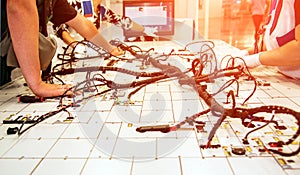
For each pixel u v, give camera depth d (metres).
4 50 0.91
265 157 0.49
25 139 0.59
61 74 1.04
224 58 1.18
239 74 0.96
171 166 0.47
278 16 1.01
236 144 0.54
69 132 0.61
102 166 0.48
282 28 0.99
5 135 0.61
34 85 0.80
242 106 0.73
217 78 0.94
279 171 0.45
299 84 0.93
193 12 2.07
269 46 1.09
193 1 2.05
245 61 1.04
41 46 0.90
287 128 0.60
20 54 0.77
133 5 1.74
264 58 1.00
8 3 0.73
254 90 0.82
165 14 1.75
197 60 1.03
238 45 1.75
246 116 0.61
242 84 0.92
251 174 0.45
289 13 0.96
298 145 0.52
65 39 1.35
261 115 0.66
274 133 0.58
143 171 0.46
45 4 0.91
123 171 0.46
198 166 0.47
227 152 0.51
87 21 1.22
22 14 0.74
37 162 0.50
